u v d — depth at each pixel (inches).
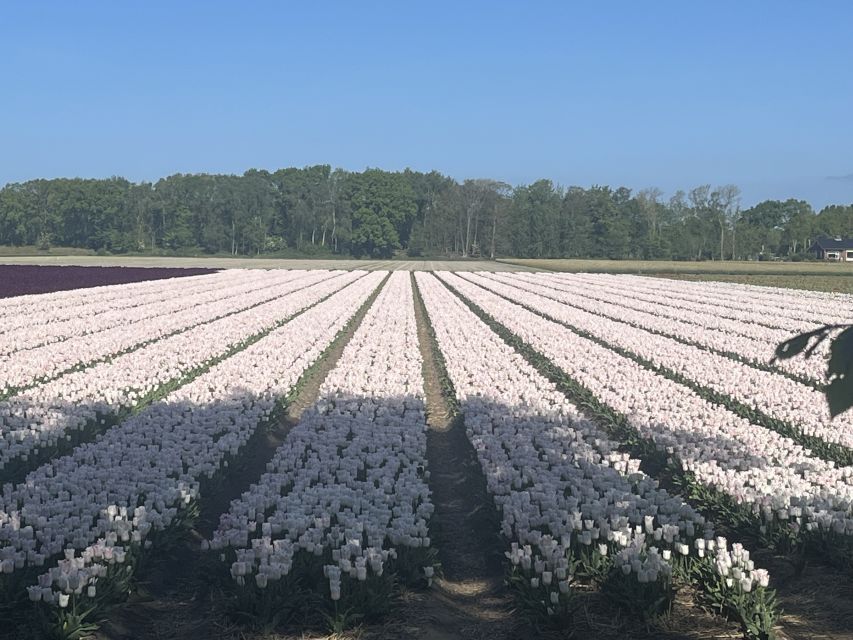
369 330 1197.7
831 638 303.3
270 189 6092.5
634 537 373.4
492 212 5890.8
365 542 384.8
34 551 356.5
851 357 177.5
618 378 805.9
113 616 324.5
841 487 452.4
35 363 834.8
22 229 5369.1
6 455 495.5
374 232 5531.5
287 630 315.0
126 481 447.8
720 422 625.3
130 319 1268.5
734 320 1395.2
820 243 5757.9
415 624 321.4
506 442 550.9
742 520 409.4
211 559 376.8
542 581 332.5
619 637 306.0
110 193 5492.1
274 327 1243.8
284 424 658.8
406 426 601.9
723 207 5708.7
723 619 317.1
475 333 1157.1
